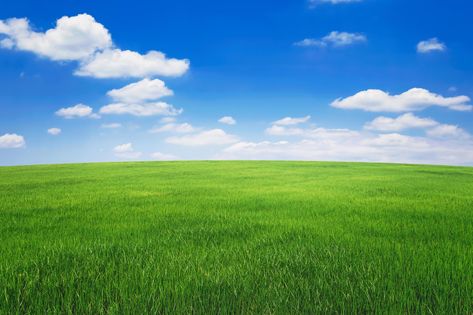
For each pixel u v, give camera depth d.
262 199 11.94
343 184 18.22
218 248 5.53
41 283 4.00
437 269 4.38
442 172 29.73
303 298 3.57
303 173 27.33
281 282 3.96
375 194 13.60
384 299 3.51
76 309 3.41
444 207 10.14
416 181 20.30
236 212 9.31
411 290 3.67
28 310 3.32
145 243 5.92
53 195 13.37
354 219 8.19
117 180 20.83
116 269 4.42
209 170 30.39
